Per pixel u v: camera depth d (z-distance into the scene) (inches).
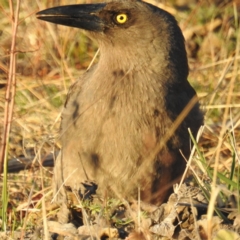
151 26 448.1
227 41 676.7
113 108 430.0
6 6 672.4
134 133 429.7
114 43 446.9
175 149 439.2
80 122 436.1
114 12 451.5
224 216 380.5
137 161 432.1
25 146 557.9
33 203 458.0
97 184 438.9
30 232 397.7
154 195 442.6
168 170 439.5
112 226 386.9
